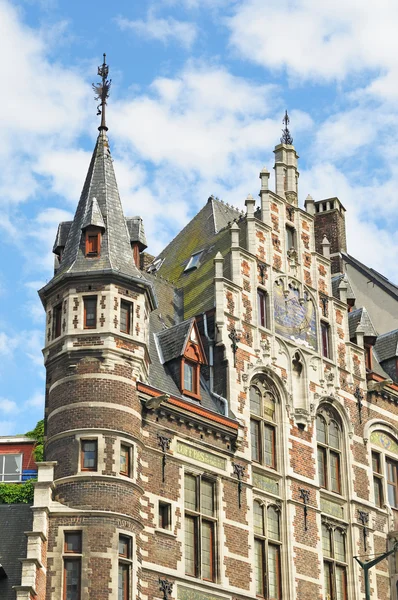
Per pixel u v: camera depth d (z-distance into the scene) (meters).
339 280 64.69
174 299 59.94
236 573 52.00
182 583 49.59
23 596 43.88
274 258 60.00
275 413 57.41
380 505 61.16
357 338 63.50
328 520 57.75
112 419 48.84
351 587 57.44
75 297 50.91
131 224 55.25
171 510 50.41
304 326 60.22
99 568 46.03
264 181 61.31
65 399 49.38
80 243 52.41
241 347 56.47
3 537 47.12
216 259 57.47
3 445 66.50
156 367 53.69
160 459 50.88
